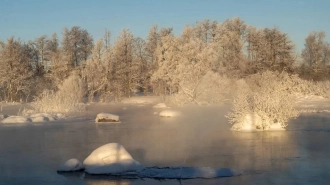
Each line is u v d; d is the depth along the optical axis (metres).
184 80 50.00
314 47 78.06
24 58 64.25
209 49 52.94
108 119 30.73
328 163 14.05
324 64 77.62
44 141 20.41
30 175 12.87
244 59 58.28
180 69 50.72
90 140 20.61
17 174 13.04
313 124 26.52
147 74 67.06
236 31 62.12
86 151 17.31
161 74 56.00
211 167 13.67
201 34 65.56
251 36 63.66
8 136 22.53
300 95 53.62
